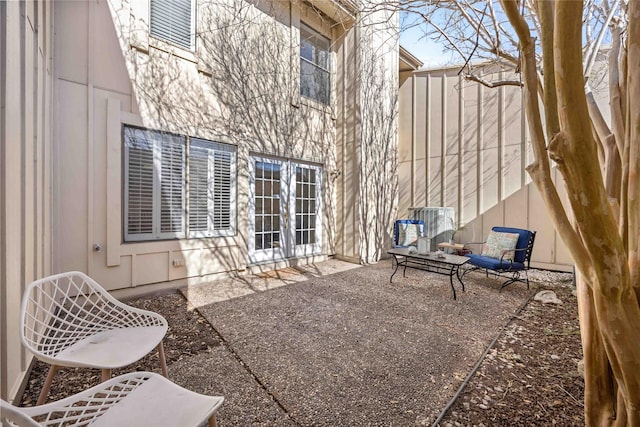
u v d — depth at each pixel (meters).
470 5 2.13
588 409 1.11
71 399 0.94
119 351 1.41
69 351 1.41
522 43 0.94
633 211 0.78
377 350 2.38
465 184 6.25
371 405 1.72
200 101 4.27
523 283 4.43
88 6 3.32
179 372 2.07
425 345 2.46
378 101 6.28
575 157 0.68
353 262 5.97
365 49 5.95
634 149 0.78
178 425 0.92
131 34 3.62
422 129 6.78
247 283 4.35
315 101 5.97
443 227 6.09
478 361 2.19
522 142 5.65
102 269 3.40
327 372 2.07
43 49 2.54
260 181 5.15
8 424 0.71
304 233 5.86
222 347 2.44
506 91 5.81
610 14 1.76
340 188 6.30
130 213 3.64
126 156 3.60
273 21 5.18
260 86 5.01
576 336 2.61
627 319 0.74
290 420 1.60
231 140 4.61
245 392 1.85
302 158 5.73
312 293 3.90
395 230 5.98
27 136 1.92
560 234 0.85
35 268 2.18
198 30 4.21
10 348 1.59
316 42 6.01
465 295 3.82
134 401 1.03
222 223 4.55
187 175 4.14
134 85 3.65
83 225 3.26
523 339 2.56
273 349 2.40
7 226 1.54
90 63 3.32
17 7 1.73
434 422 1.57
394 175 6.68
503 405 1.70
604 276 0.73
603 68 4.47
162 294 3.83
